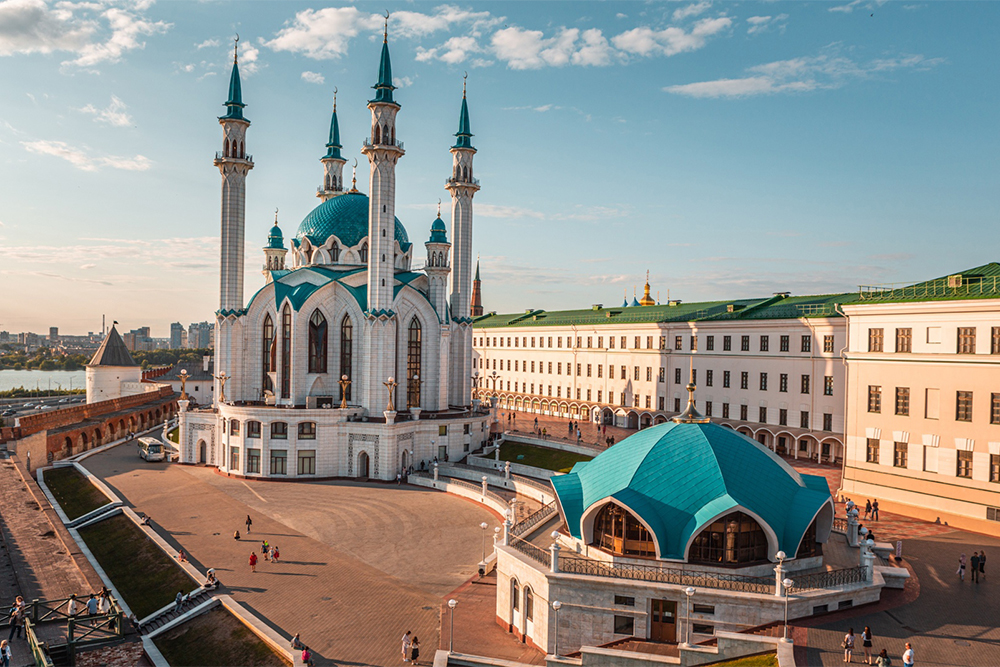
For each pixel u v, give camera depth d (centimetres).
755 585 3300
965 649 2967
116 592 4681
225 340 8919
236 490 7281
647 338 10131
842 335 7206
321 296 8669
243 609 4072
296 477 7812
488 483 7288
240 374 8969
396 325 8519
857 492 5919
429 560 5016
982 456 5022
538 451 8550
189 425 8838
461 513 6341
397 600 4256
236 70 9088
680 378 9500
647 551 3672
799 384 7700
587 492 3991
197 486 7469
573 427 10312
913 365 5516
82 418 10412
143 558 5169
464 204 9656
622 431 9912
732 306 9050
